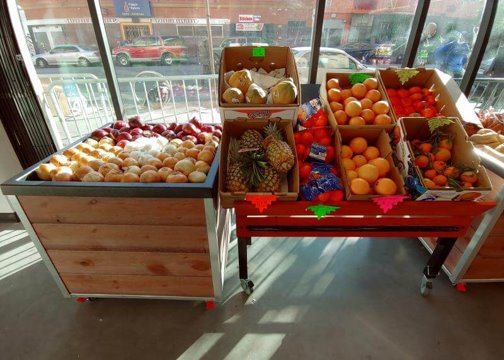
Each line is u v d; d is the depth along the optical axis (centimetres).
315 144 127
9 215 215
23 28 189
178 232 121
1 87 183
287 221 121
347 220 121
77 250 129
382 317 145
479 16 204
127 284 141
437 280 164
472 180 113
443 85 147
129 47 235
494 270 150
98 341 135
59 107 226
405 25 211
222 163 117
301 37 221
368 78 148
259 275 169
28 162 207
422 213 116
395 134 128
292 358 127
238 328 140
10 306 152
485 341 134
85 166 121
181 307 150
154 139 156
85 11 196
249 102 126
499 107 244
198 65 253
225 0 218
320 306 150
